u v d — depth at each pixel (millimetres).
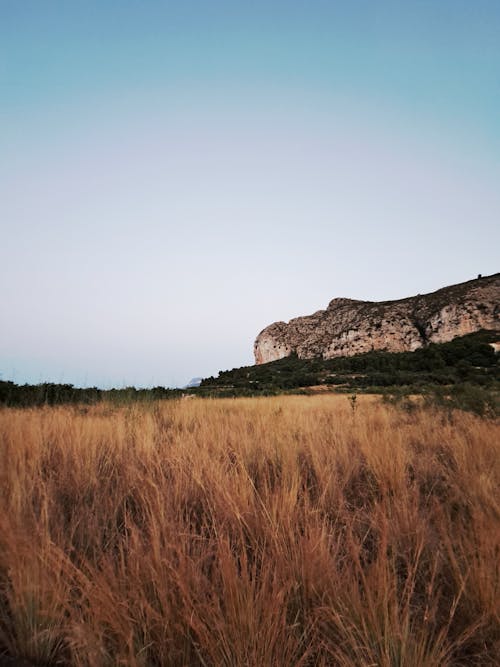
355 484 4176
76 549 2441
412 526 2752
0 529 2225
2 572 2109
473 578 2078
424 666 1588
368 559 2553
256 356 168250
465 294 115625
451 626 1979
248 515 2836
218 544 2240
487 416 8758
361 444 5211
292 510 2863
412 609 2068
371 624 1740
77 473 3842
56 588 1836
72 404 10711
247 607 1698
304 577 2078
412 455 4938
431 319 111188
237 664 1549
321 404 14664
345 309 157250
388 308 134500
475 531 2525
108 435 5605
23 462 3779
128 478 3721
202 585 2020
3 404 10336
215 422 7809
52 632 1741
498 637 1835
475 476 3740
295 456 4441
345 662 1557
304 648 1764
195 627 1609
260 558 2352
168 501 2910
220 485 3209
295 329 161000
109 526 2926
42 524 2480
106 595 1762
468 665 1753
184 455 4215
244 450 4969
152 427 6465
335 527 2883
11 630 1848
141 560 2082
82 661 1634
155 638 1726
